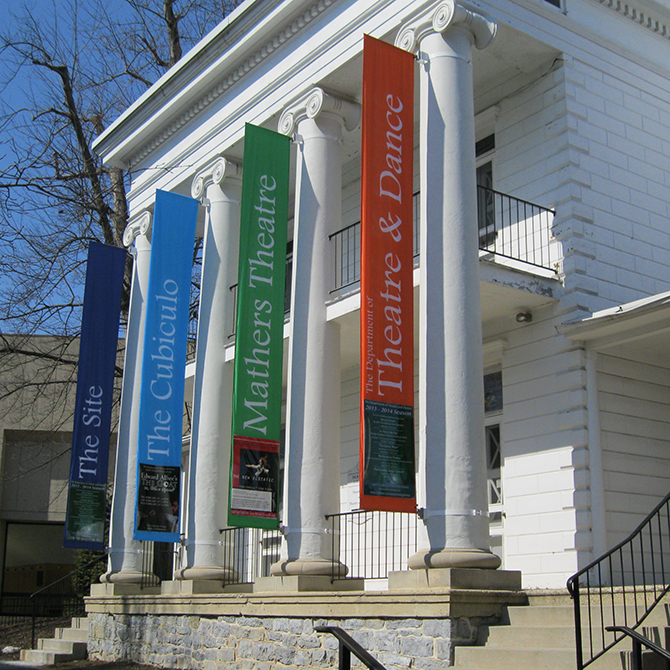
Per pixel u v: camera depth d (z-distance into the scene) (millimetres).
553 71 12445
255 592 11477
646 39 13711
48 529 29547
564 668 7477
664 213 13062
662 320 10469
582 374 11102
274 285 12008
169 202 15273
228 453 13969
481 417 9430
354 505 14250
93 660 15070
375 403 9281
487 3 11625
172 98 16156
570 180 11930
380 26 11664
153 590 15258
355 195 15727
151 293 14750
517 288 11219
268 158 12344
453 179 9992
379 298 9602
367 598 9391
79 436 15562
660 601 8055
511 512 11555
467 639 8469
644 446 11469
